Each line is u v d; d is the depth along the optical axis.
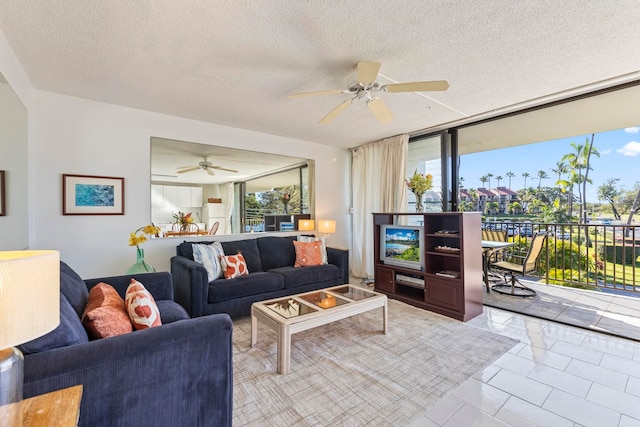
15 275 0.73
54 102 2.78
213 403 1.28
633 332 2.62
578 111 3.20
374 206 4.77
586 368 2.05
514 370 2.03
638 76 2.44
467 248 3.03
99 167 3.01
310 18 1.70
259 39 1.91
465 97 2.88
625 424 1.51
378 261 3.95
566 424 1.51
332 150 5.12
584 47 2.01
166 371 1.15
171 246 3.47
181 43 1.95
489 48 2.02
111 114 3.08
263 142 4.23
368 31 1.83
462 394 1.77
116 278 2.20
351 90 2.26
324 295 2.71
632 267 3.43
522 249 4.22
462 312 2.98
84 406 0.99
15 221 2.15
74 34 1.84
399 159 4.29
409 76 2.43
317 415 1.59
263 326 2.85
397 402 1.69
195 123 3.62
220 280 3.01
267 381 1.91
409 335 2.62
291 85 2.61
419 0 1.55
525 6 1.60
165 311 2.00
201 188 3.75
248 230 4.19
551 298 3.58
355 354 2.27
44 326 0.80
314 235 4.71
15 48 1.99
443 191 3.95
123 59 2.16
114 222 3.10
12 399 0.74
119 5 1.58
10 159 2.05
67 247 2.84
